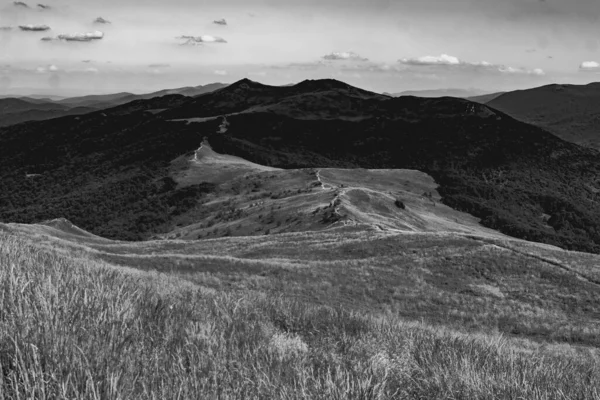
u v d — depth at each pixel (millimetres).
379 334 6496
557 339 20000
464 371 4078
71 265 7434
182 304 5934
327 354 4730
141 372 2934
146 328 4156
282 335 5453
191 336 4160
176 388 2771
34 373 2381
